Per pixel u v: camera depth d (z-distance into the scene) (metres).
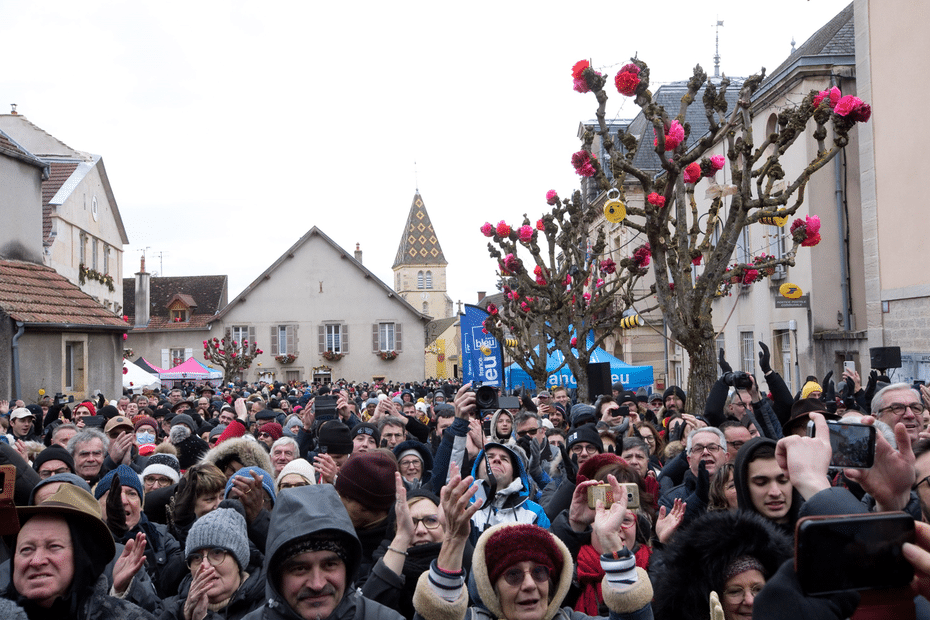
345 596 3.15
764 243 21.89
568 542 4.09
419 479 6.60
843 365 18.66
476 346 17.77
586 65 11.42
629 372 21.92
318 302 52.59
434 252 105.56
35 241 24.06
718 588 2.92
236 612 3.84
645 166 31.66
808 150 19.56
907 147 14.57
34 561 3.06
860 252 19.45
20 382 20.42
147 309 57.28
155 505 5.75
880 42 15.35
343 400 10.34
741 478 3.77
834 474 3.34
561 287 18.91
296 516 3.04
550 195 18.86
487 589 3.13
